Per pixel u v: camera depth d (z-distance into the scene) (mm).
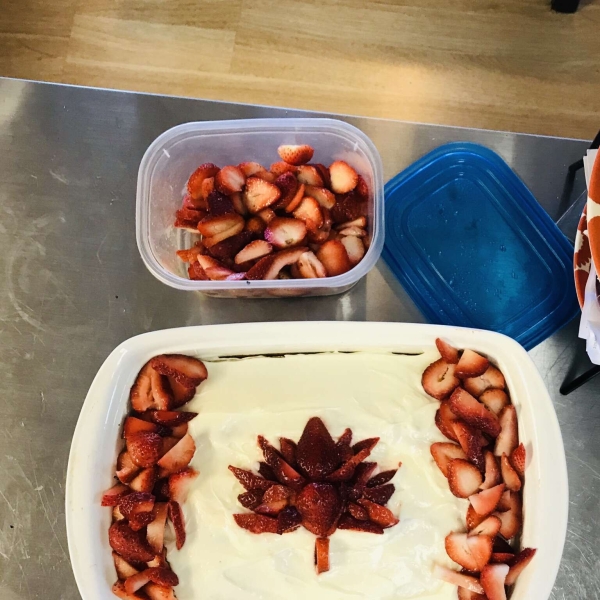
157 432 895
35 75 1561
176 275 1005
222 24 1545
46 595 950
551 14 1499
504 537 876
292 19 1536
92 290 1052
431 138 1098
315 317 1040
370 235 1007
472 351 897
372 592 842
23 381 1020
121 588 854
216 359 917
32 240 1073
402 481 869
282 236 990
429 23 1515
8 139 1106
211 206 992
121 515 875
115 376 884
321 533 833
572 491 962
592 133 1455
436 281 1037
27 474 988
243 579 848
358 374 897
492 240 1049
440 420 887
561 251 1036
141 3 1562
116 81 1543
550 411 858
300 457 855
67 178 1095
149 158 981
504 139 1094
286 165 1024
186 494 875
